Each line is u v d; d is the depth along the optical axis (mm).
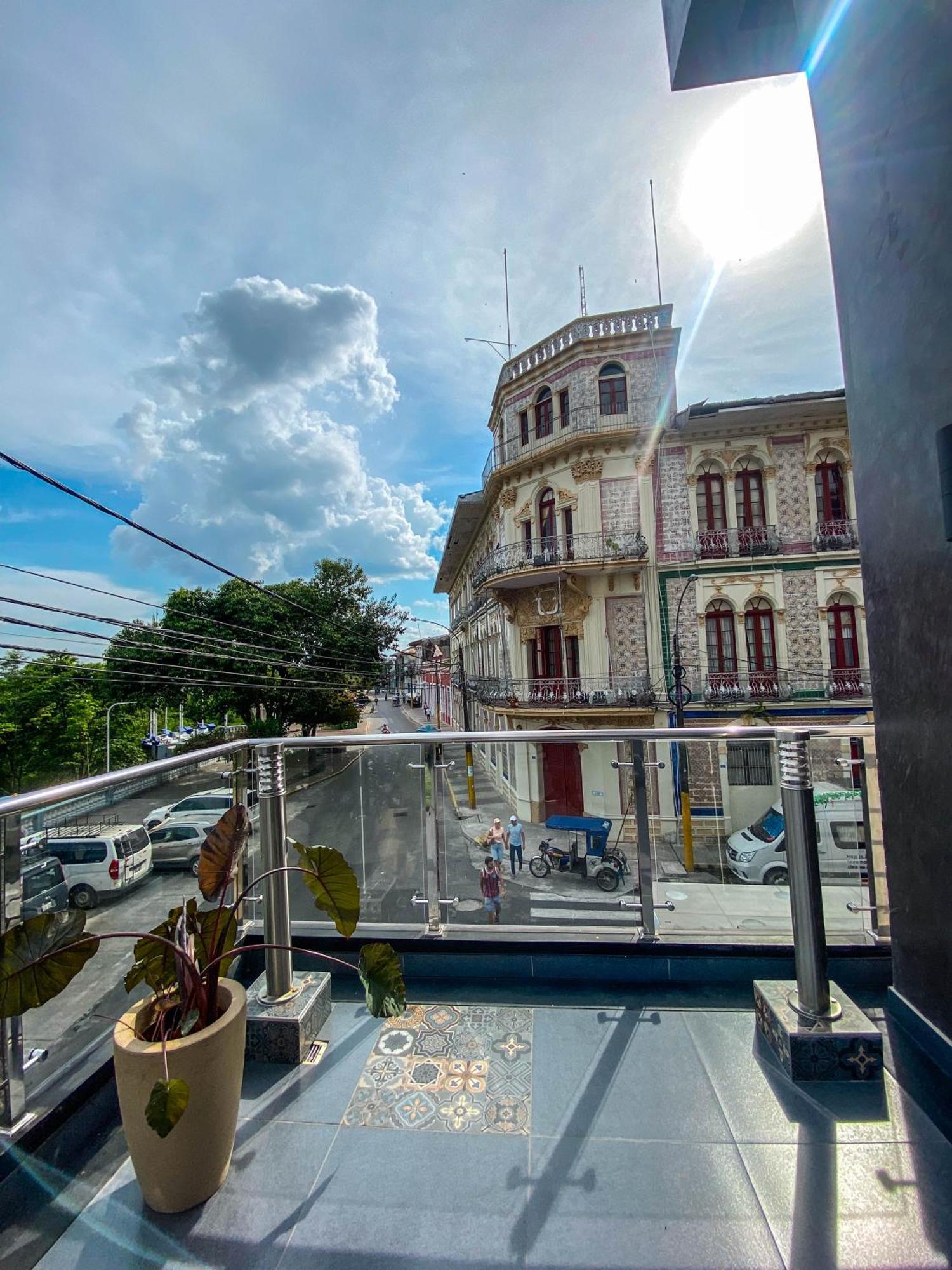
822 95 2197
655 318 14242
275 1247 1240
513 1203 1338
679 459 14023
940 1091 1656
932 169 1576
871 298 1938
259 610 22438
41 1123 1421
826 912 2379
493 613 19703
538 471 15539
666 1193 1355
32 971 1300
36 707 27125
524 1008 2162
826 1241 1220
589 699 13914
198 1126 1323
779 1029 1816
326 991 2137
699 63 2799
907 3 1655
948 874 1656
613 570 13906
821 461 13766
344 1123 1619
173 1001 1483
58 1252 1241
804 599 13539
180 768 2121
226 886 1695
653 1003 2172
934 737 1696
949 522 1550
